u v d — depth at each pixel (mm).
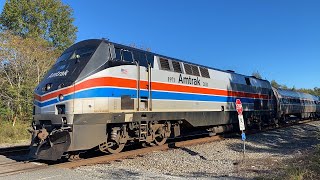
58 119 11414
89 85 11695
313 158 10859
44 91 12180
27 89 27500
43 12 39312
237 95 22500
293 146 17672
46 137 11242
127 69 13164
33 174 9664
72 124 11164
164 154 13805
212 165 11789
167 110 15172
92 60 12031
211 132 20672
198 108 17516
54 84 11945
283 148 17078
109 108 12227
